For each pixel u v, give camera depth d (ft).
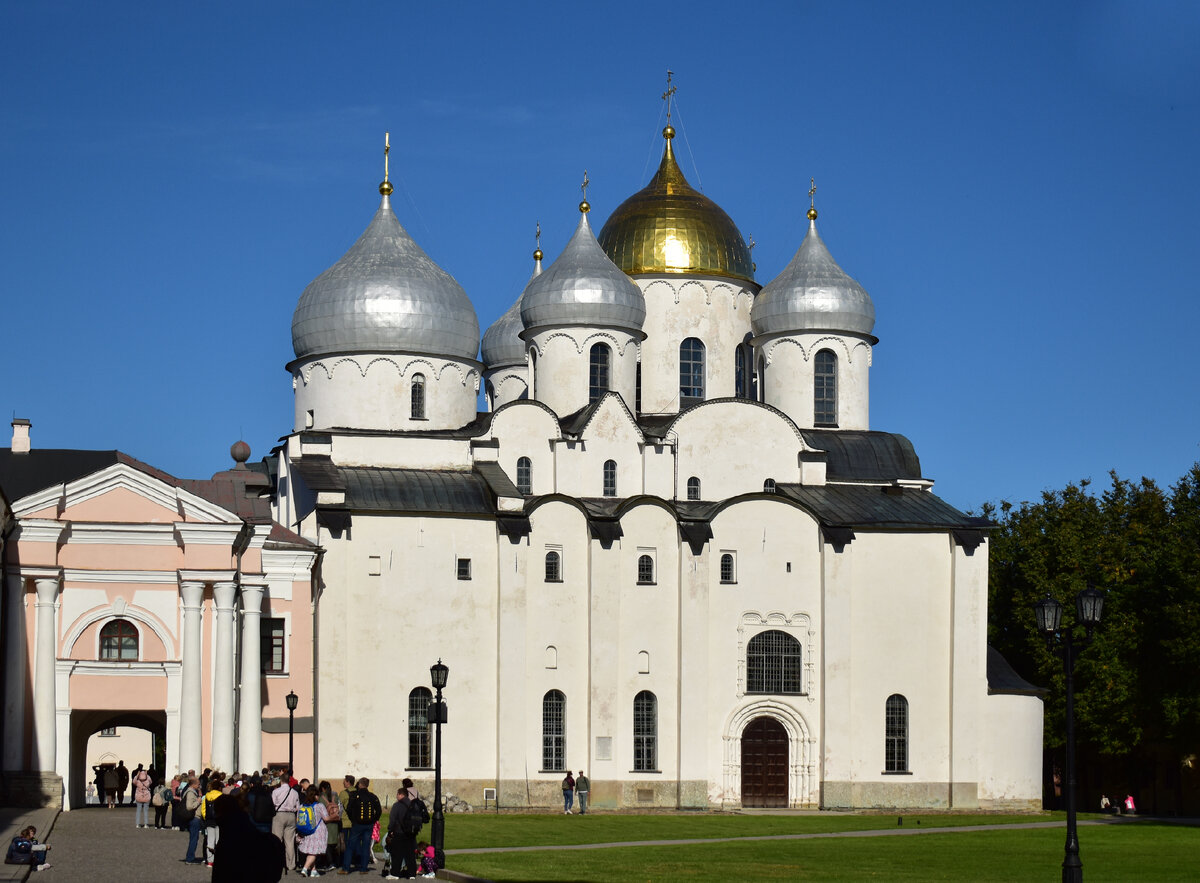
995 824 255.29
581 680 276.00
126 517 237.04
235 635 240.53
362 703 266.16
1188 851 206.39
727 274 325.21
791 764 284.20
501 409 291.99
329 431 284.82
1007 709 289.53
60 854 168.04
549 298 307.37
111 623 236.84
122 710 236.02
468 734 270.26
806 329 315.78
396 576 269.85
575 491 292.20
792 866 180.65
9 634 231.09
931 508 297.74
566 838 218.59
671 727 278.67
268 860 91.76
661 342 321.52
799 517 287.69
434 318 297.53
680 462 296.71
